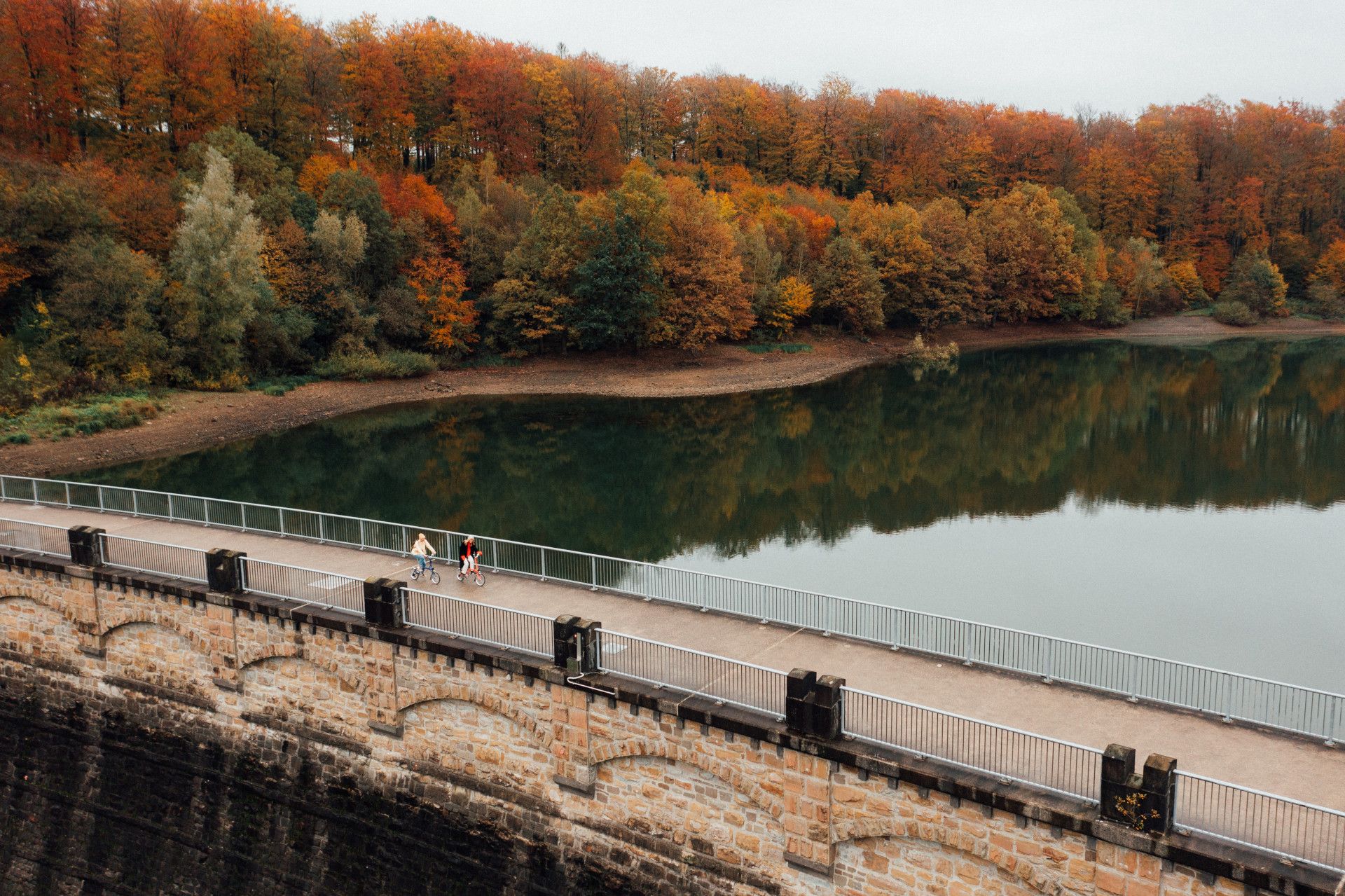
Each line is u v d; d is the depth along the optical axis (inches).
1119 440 2942.9
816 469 2591.0
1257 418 3243.1
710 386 3831.2
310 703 995.9
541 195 4571.9
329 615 960.3
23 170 2915.8
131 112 3607.3
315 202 3661.4
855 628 912.3
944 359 4542.3
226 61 4067.4
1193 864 578.6
